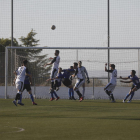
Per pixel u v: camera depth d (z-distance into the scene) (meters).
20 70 40.28
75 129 23.20
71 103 46.22
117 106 41.53
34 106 41.34
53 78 50.00
